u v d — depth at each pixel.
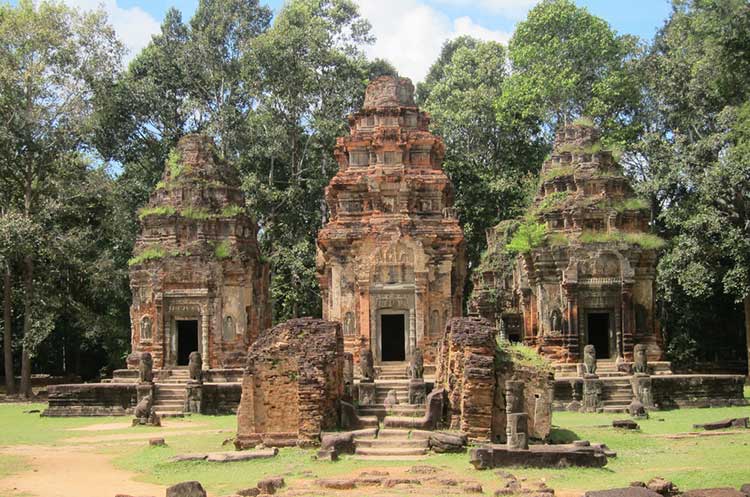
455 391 26.62
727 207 51.00
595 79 69.44
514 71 74.44
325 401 25.84
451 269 45.06
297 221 66.50
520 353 27.48
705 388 40.50
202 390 40.59
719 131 57.59
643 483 17.91
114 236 62.19
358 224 45.75
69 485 20.45
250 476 20.97
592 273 45.62
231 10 69.25
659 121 67.56
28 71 54.81
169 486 19.12
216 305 46.09
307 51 66.00
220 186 48.38
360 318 44.12
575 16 68.31
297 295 62.19
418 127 47.47
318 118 65.75
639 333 45.97
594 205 46.66
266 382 25.92
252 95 66.31
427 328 44.16
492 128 74.38
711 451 24.31
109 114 62.47
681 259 51.19
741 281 49.44
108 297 61.22
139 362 43.44
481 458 21.31
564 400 40.28
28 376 53.81
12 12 56.03
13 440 30.47
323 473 21.11
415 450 24.05
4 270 54.53
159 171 66.50
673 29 64.62
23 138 54.28
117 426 35.59
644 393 39.31
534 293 47.62
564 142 50.31
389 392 34.28
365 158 46.97
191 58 66.50
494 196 68.56
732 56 53.28
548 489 18.00
